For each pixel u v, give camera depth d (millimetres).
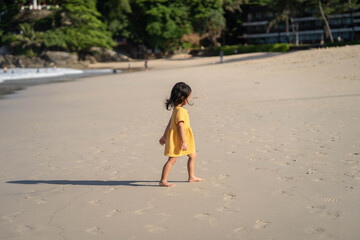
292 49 69312
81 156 6832
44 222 3777
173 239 3283
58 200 4449
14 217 3955
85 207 4164
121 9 86812
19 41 77812
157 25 83812
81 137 8680
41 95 20906
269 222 3564
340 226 3404
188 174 5332
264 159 5949
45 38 76062
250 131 8289
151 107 13438
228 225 3535
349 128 7988
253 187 4629
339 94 13211
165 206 4098
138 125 9930
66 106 15289
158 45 90625
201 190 4605
